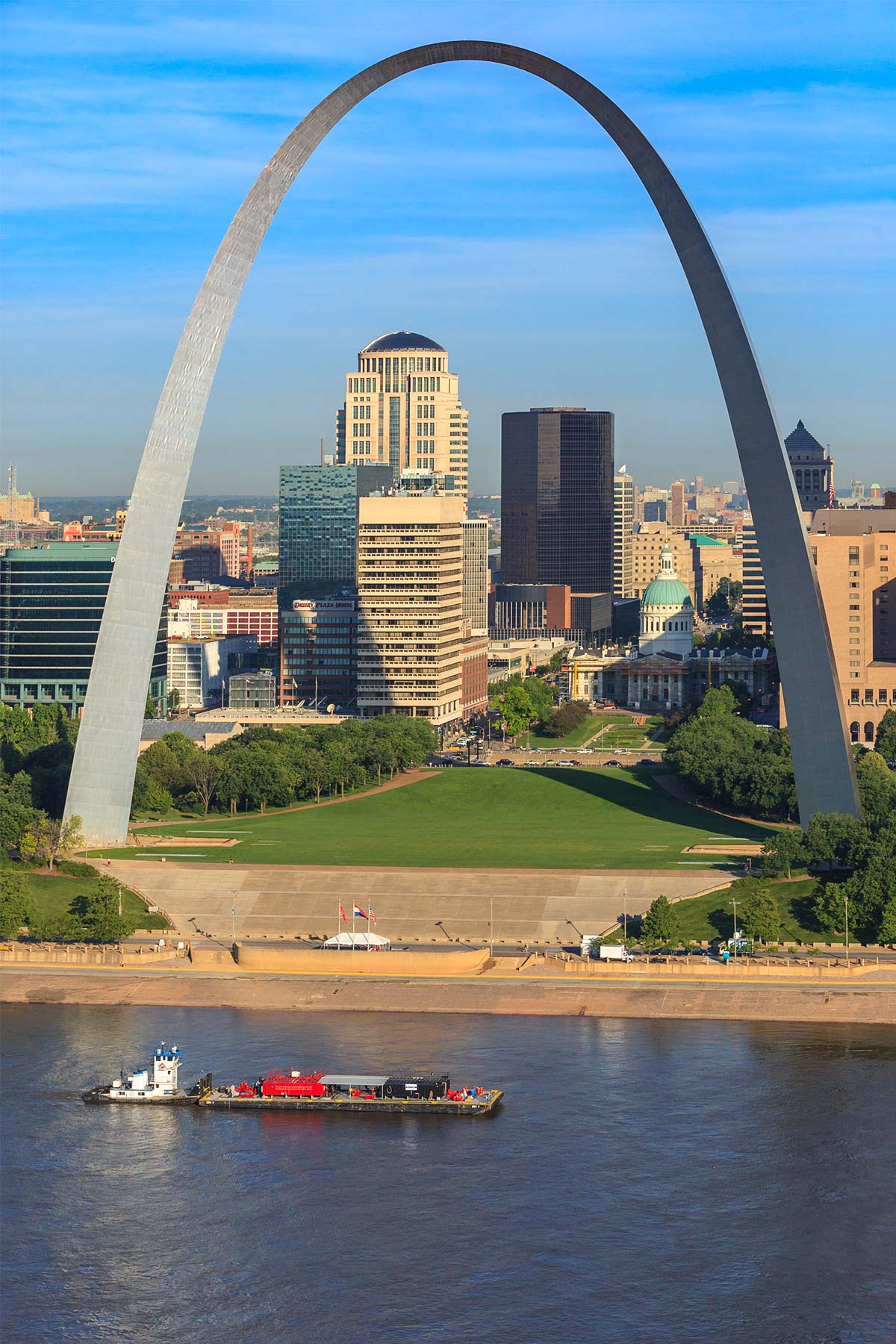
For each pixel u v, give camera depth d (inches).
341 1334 7534.5
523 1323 7603.4
